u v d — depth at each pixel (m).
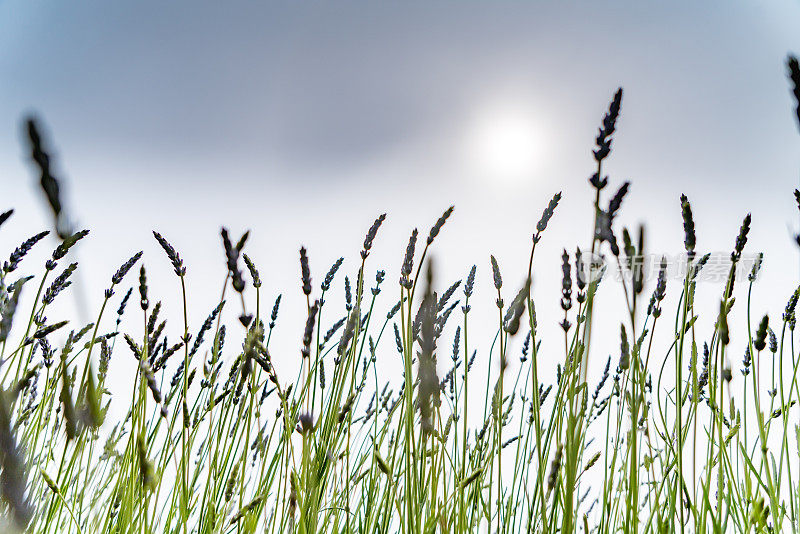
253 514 1.08
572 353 1.05
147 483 0.99
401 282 1.06
